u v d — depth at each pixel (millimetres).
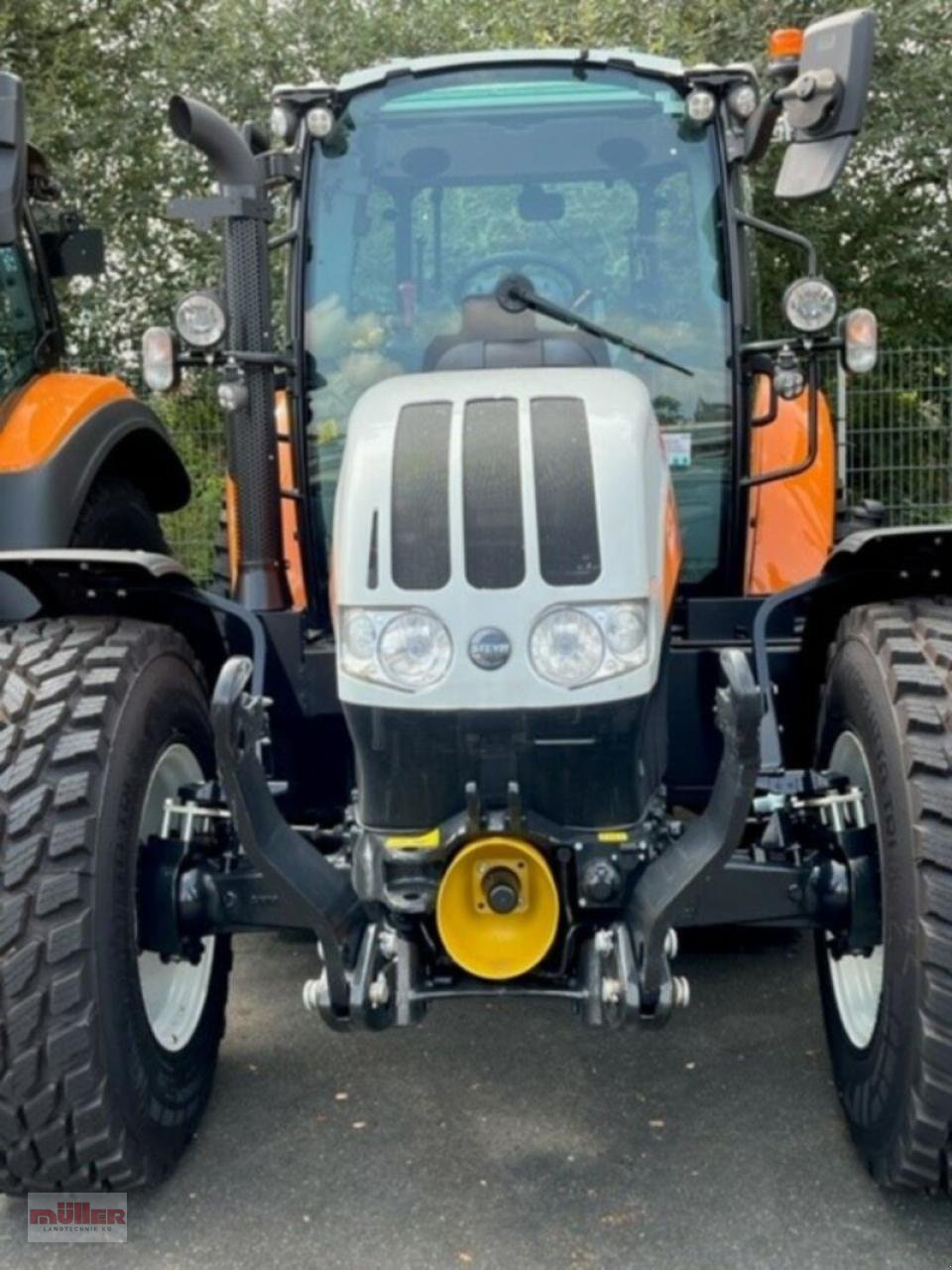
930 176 9969
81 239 4777
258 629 2752
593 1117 2893
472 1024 3314
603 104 3486
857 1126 2588
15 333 4340
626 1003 2268
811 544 3725
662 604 2375
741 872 2518
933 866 2279
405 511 2291
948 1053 2254
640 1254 2428
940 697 2361
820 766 2814
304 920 2318
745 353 3430
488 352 3281
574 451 2324
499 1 9664
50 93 9875
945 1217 2514
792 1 9438
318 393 3510
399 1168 2721
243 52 9758
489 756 2264
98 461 4121
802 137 2797
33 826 2365
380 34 9617
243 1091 3025
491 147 3518
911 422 8328
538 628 2225
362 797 2387
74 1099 2354
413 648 2242
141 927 2570
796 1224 2502
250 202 3078
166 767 2736
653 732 2436
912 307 10234
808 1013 3348
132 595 2764
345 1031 2430
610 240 3510
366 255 3539
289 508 3539
